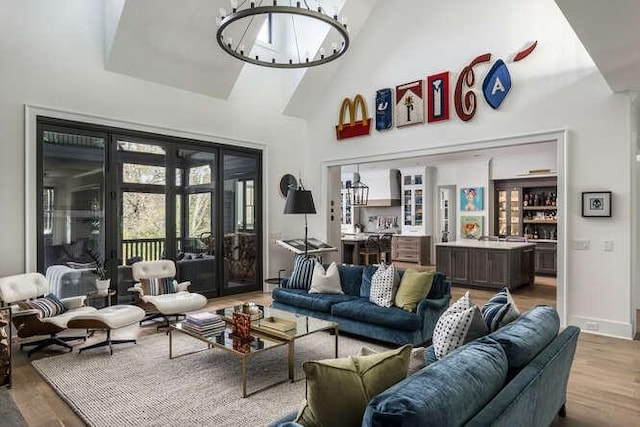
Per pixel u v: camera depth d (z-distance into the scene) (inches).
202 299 187.6
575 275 188.2
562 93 192.1
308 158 304.7
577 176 187.8
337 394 57.6
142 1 188.5
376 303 168.6
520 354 73.0
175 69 225.9
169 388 121.9
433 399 49.4
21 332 145.7
